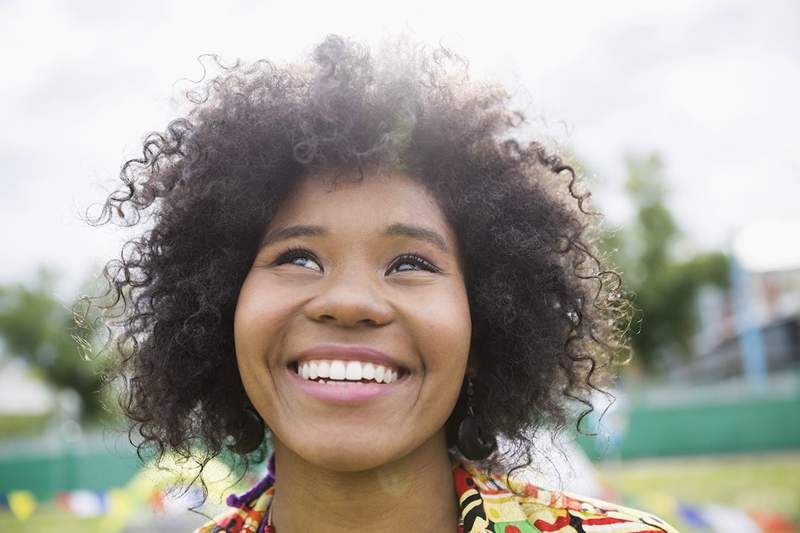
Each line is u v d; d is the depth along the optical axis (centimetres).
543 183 220
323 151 182
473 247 200
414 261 183
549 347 214
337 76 189
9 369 3459
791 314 2853
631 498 749
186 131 212
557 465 224
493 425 214
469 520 187
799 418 1902
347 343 175
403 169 186
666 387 2925
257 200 192
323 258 181
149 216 217
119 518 859
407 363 177
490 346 213
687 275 3159
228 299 204
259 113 197
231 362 213
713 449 1898
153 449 228
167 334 212
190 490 241
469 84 214
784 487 1251
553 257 215
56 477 1838
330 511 183
